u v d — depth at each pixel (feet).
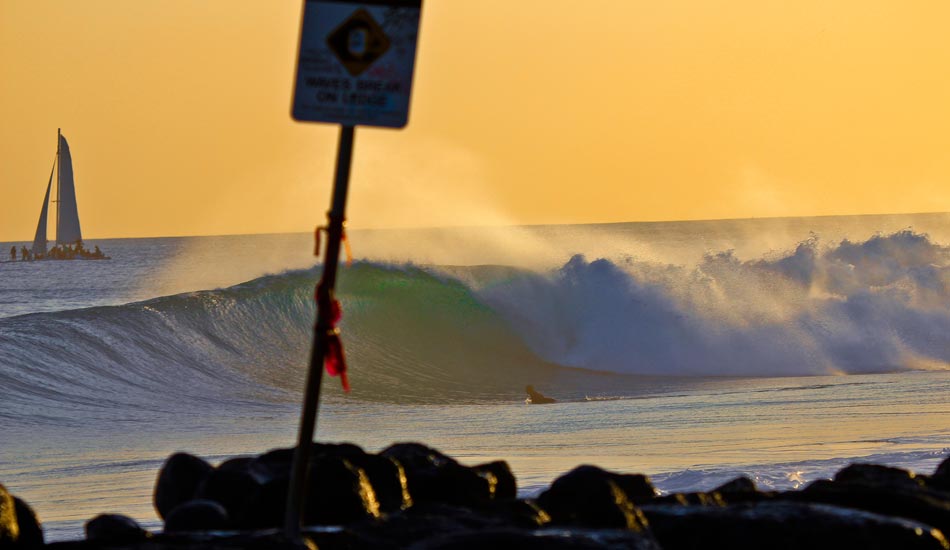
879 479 91.20
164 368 406.41
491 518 68.80
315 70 57.88
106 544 67.56
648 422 248.73
